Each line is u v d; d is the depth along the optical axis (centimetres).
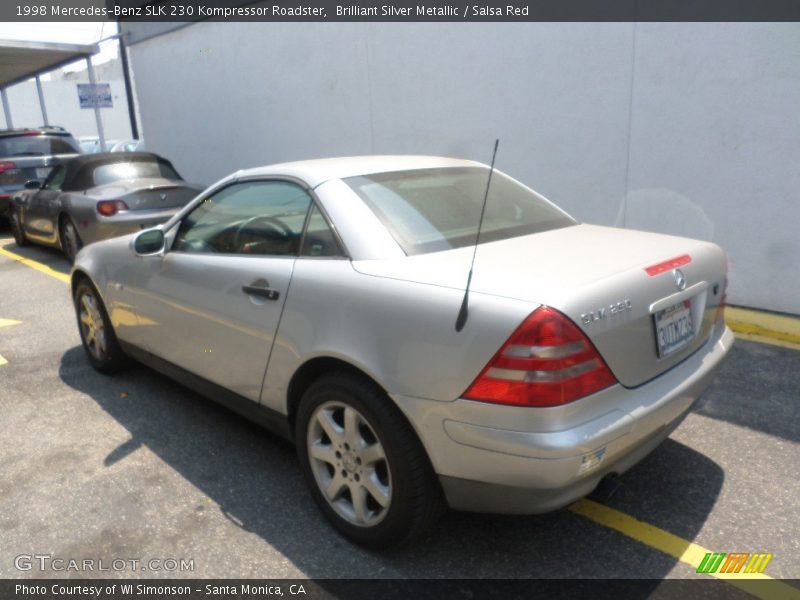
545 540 277
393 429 247
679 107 534
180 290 354
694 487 309
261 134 968
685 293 261
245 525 295
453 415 229
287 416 303
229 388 335
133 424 398
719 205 527
